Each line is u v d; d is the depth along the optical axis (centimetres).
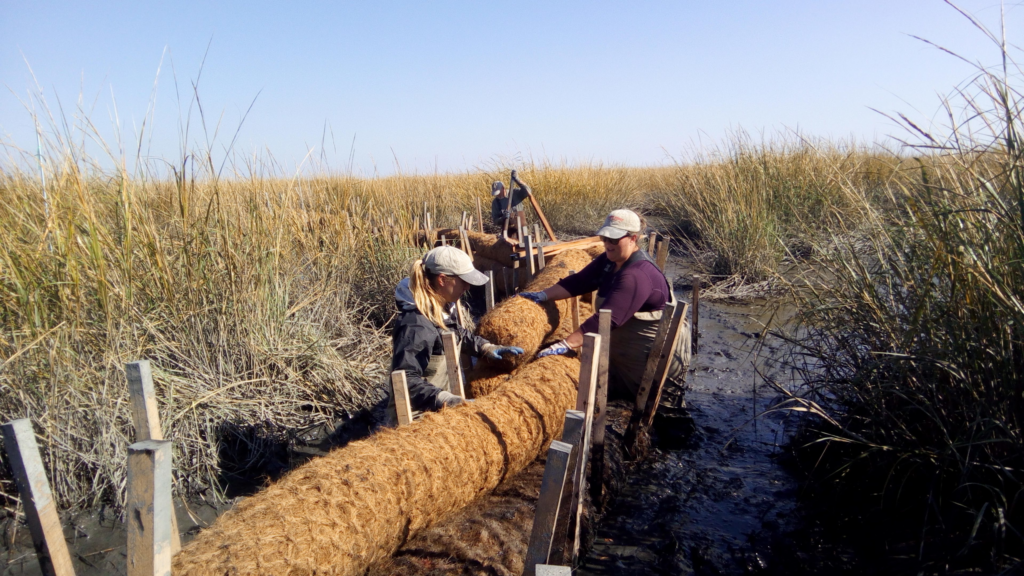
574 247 614
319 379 440
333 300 538
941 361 264
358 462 220
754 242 787
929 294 285
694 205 1088
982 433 245
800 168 885
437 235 813
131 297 377
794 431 394
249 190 464
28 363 336
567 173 1327
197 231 410
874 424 308
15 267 342
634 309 367
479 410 270
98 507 328
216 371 409
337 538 194
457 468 240
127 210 377
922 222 283
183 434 361
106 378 342
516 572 229
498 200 782
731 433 404
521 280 612
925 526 250
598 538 301
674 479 351
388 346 533
